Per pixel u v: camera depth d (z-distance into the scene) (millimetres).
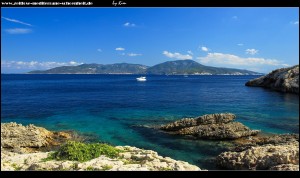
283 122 47062
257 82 138250
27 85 166125
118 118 50750
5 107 66812
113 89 131125
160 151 31078
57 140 35688
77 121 48562
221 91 114438
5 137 32500
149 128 41375
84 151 17812
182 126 38500
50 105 70500
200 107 65500
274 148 23562
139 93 107062
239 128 36188
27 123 47469
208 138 35031
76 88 139000
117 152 18250
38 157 18969
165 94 101875
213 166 25625
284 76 106000
